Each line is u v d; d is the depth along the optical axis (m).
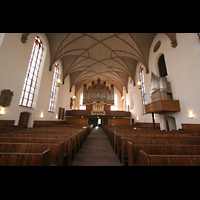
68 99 19.91
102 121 22.19
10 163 1.71
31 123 9.12
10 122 6.81
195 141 3.42
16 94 7.22
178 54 8.07
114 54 14.73
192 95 6.91
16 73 7.14
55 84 14.37
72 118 20.88
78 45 12.85
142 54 12.23
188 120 7.18
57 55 12.31
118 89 25.14
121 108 24.25
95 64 17.69
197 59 6.62
